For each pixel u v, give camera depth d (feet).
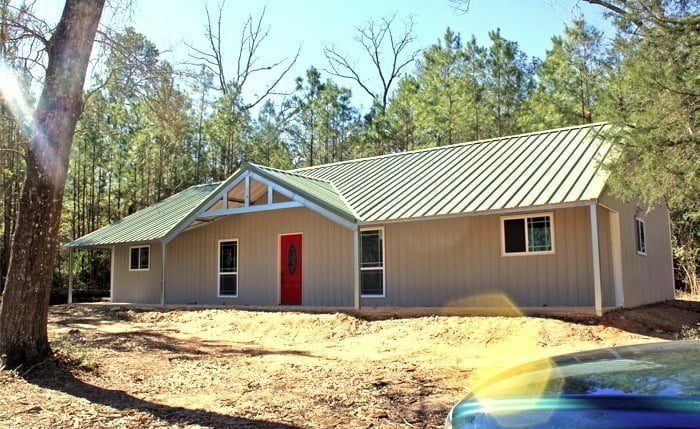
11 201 83.25
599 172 42.11
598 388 8.00
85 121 87.51
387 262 52.90
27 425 18.44
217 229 64.80
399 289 52.03
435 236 50.62
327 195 54.54
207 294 64.69
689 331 36.55
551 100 83.51
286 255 59.36
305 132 124.47
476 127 96.22
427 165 59.16
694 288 76.74
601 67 50.78
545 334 35.65
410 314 45.16
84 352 31.53
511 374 10.10
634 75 27.50
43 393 22.77
